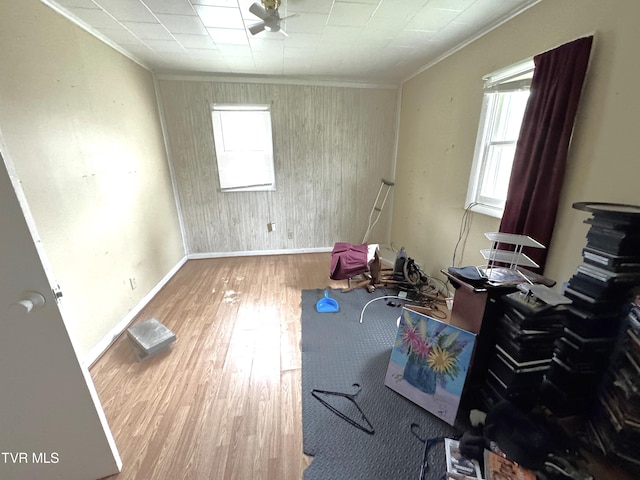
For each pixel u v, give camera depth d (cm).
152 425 145
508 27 200
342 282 319
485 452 121
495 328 144
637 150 127
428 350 156
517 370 130
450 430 141
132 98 273
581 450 125
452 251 280
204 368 186
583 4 147
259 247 413
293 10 195
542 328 127
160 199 323
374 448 132
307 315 249
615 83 134
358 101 376
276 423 146
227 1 181
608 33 136
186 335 223
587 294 128
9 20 146
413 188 352
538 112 170
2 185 80
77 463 116
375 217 427
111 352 204
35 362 98
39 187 161
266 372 182
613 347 128
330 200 409
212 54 274
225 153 366
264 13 172
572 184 158
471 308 151
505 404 133
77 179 192
